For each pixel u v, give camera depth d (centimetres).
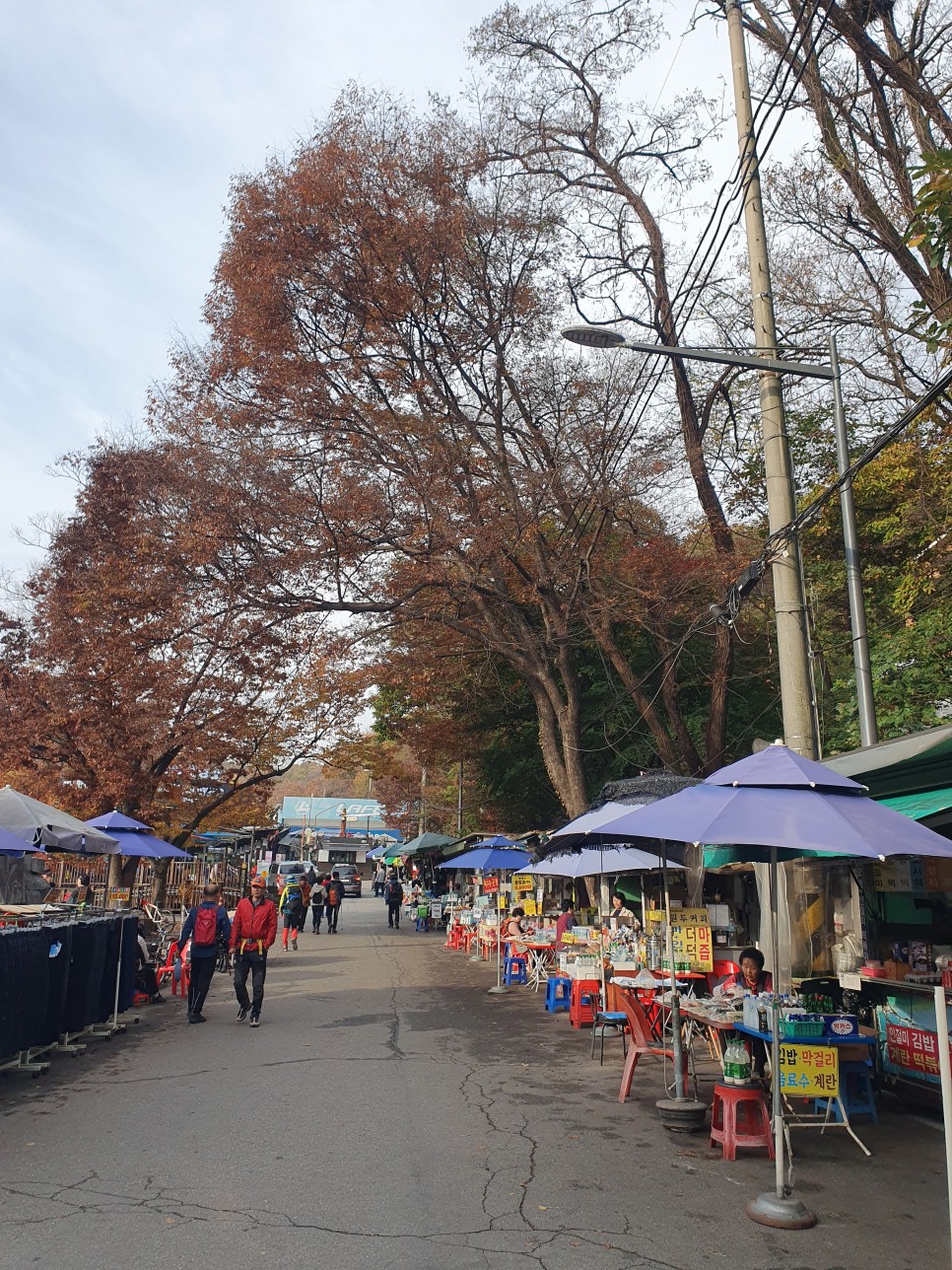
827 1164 714
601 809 1154
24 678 2450
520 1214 591
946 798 888
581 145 2216
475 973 2053
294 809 8475
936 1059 861
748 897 1819
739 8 1307
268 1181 647
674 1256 529
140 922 1795
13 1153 716
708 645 2595
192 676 2361
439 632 2431
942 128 1392
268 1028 1320
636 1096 920
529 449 2156
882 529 1978
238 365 2017
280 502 1908
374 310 1978
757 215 1252
